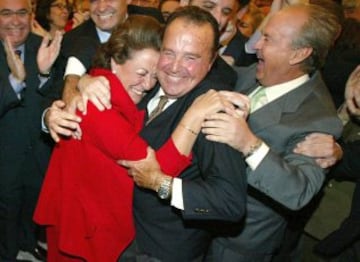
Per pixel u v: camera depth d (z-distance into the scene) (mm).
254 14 3516
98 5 2348
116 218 1449
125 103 1418
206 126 1327
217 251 1786
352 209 1813
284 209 1710
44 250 2826
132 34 1459
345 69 2334
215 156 1330
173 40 1366
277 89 1669
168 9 3285
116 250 1478
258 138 1504
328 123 1549
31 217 2736
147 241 1517
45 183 1579
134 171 1358
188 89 1430
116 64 1491
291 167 1445
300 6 1637
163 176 1333
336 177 1890
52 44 2322
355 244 1883
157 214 1483
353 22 2416
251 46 2430
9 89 2309
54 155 1570
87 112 1403
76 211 1458
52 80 2350
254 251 1744
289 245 2105
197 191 1317
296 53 1595
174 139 1353
